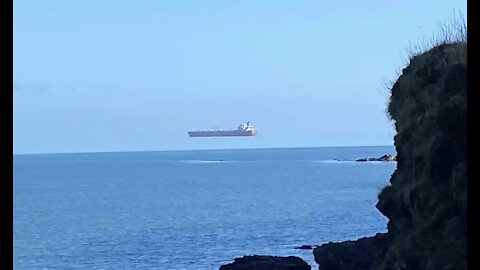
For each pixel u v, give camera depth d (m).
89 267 45.47
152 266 44.84
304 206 87.31
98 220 76.31
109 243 56.88
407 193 20.72
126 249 53.00
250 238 57.38
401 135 22.44
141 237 60.28
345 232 58.84
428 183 19.48
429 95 20.92
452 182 18.31
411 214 20.86
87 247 54.91
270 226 65.81
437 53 21.77
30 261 48.72
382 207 23.22
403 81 23.36
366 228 61.22
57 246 55.94
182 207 90.12
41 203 101.50
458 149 18.77
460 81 19.64
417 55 23.12
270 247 51.28
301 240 54.66
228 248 51.88
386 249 24.72
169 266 44.62
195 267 43.94
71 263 47.28
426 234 18.89
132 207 91.56
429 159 19.39
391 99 24.27
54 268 45.50
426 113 20.69
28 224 73.75
